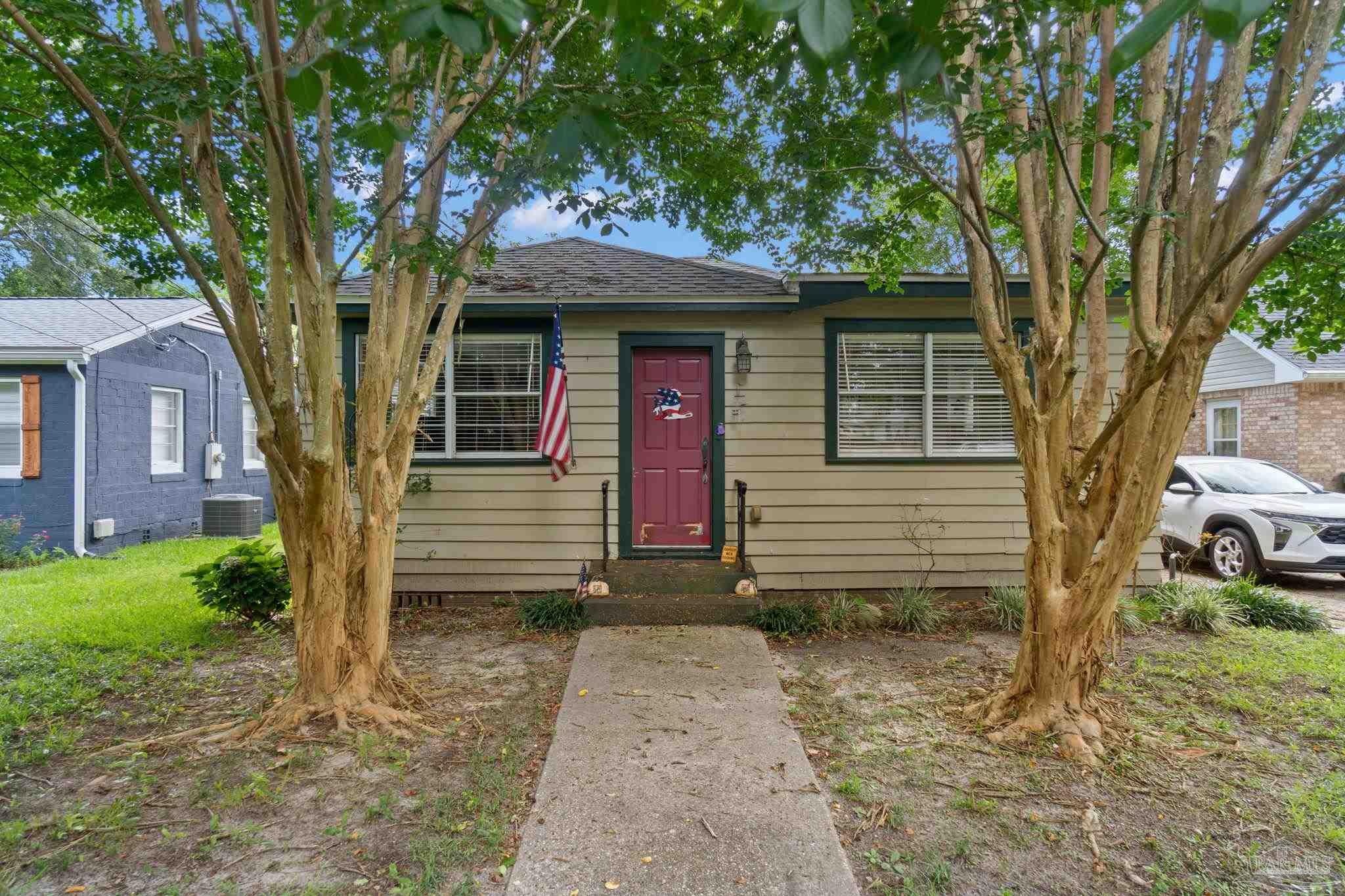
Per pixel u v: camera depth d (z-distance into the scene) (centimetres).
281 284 342
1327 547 710
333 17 141
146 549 968
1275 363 1082
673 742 359
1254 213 307
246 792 303
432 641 555
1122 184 557
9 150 427
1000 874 253
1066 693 366
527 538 668
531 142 358
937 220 601
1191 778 325
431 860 255
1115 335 658
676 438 683
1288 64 293
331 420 359
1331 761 342
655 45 147
